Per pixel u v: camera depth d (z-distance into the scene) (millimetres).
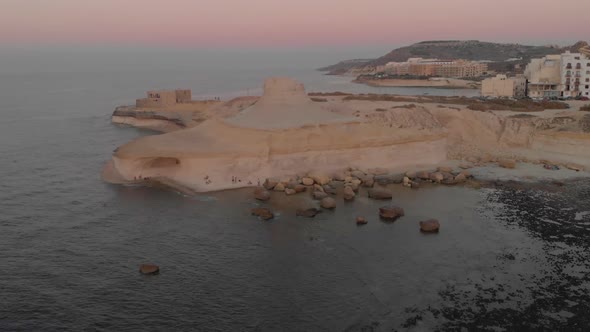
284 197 60406
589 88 124125
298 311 34625
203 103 136375
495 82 140500
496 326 32562
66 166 76500
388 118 87562
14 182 66938
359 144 71000
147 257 43406
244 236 48188
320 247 45500
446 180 66625
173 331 32375
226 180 65188
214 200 59344
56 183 66562
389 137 73125
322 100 118625
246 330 32469
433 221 49625
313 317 33875
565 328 32312
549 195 60531
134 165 66875
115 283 38688
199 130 75688
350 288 37781
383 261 42375
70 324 33031
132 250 44812
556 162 75500
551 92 127562
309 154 68812
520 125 87812
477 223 51156
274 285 38375
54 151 88500
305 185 64438
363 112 91562
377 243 46281
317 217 53562
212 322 33375
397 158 73312
